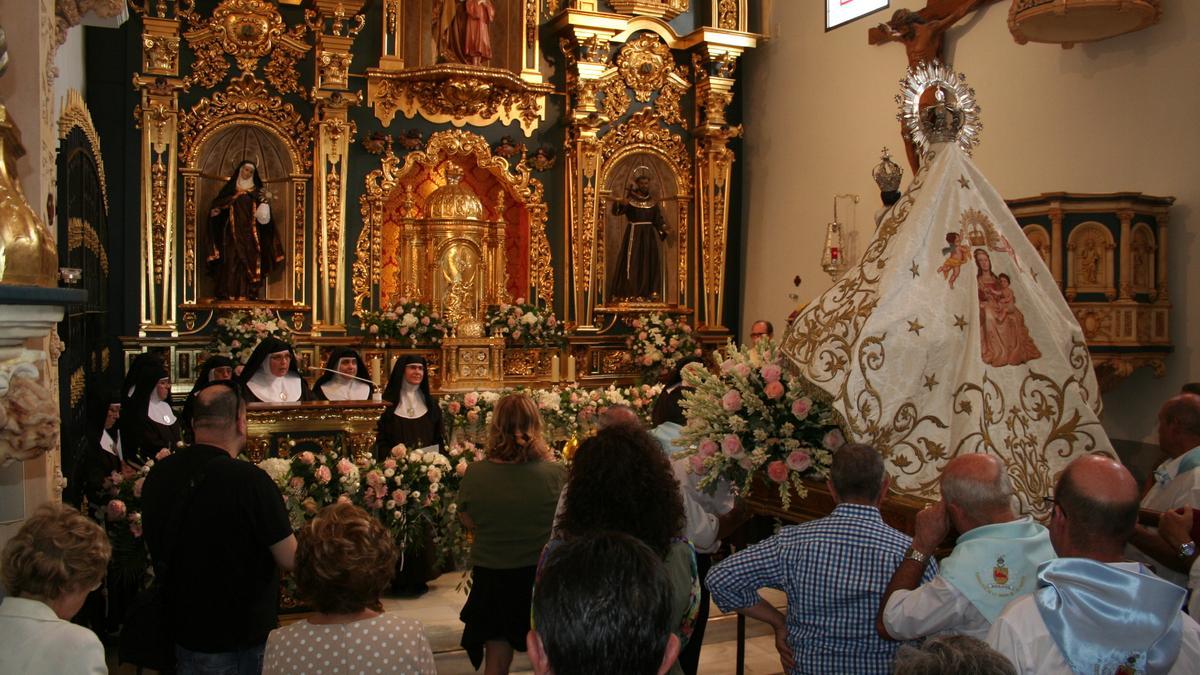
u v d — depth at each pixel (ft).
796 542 10.67
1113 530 8.35
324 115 38.19
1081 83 29.45
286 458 21.49
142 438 24.02
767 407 13.71
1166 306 26.63
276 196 38.75
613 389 35.06
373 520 9.86
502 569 14.65
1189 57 26.35
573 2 41.24
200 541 12.03
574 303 42.22
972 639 6.62
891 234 14.10
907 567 10.02
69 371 21.17
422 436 26.78
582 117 41.55
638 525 9.78
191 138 36.94
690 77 44.47
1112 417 28.43
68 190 22.16
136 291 35.86
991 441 12.60
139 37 35.86
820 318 13.78
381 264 40.29
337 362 27.94
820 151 40.47
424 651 9.62
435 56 41.39
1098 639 7.68
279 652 9.44
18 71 13.76
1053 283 14.34
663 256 44.37
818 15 40.75
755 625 21.68
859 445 10.91
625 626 5.61
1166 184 26.96
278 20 37.88
